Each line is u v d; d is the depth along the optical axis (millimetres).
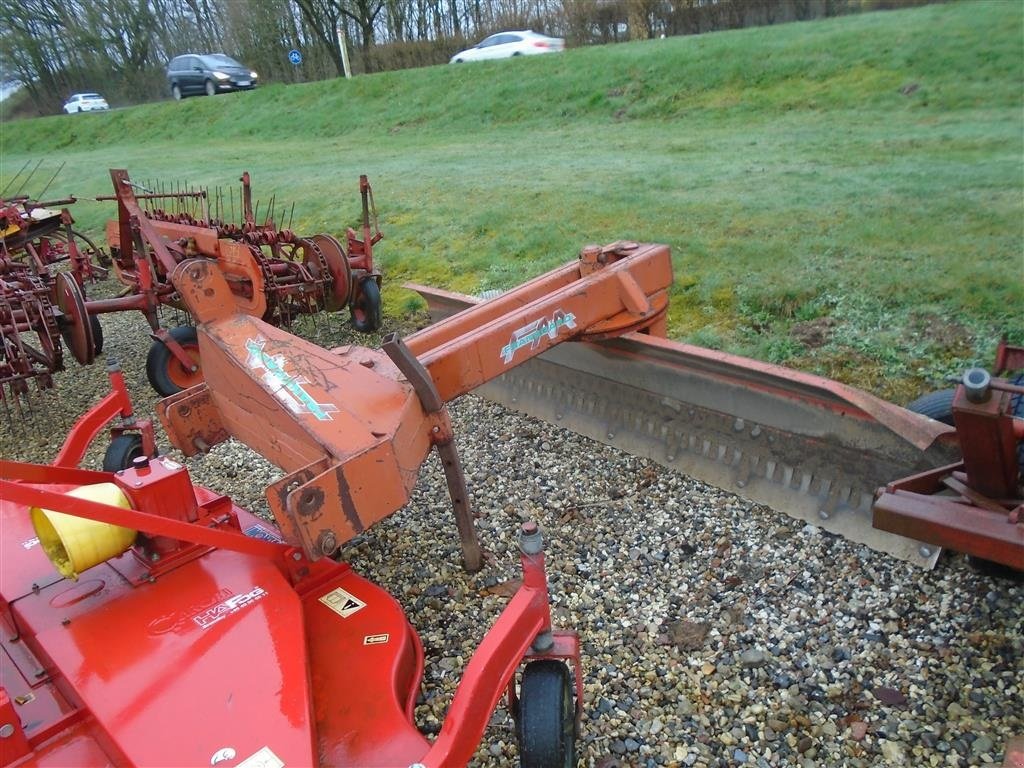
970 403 2736
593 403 5230
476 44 29266
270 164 16562
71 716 2434
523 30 27703
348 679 2656
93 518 2691
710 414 4457
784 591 3689
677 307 6531
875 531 3803
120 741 2240
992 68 12586
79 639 2674
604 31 24234
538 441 5301
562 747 2520
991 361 5078
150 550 3051
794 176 9312
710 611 3637
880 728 2947
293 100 23469
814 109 13078
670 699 3172
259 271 6543
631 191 9641
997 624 3318
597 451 5059
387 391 3502
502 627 2420
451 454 3711
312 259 7715
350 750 2371
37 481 3252
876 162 9508
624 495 4578
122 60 40312
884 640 3346
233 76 28375
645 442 4887
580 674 2807
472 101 18719
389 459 3135
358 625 2926
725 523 4195
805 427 3979
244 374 3588
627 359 4781
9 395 7641
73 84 40344
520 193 10422
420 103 20000
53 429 6805
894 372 5211
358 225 10625
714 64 15812
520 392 5738
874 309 5883
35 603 2904
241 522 3736
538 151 13602
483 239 9180
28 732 2408
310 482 2885
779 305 6184
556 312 4184
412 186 11922
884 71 13500
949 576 3586
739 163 10438
